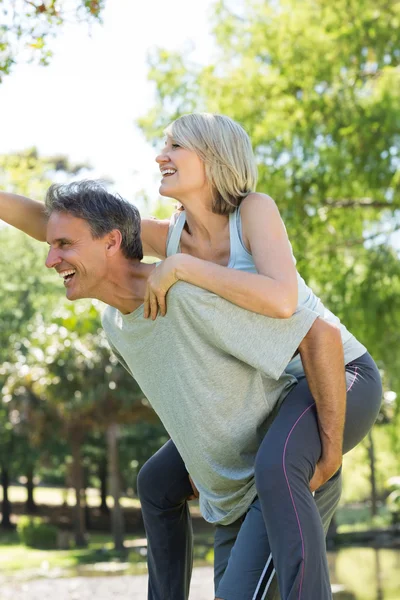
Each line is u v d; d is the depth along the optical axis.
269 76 12.25
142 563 20.52
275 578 2.18
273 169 12.02
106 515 39.09
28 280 30.91
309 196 12.16
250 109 12.23
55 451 32.47
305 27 12.13
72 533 32.03
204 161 2.29
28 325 30.69
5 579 17.16
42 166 8.78
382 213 12.99
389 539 26.14
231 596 2.16
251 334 2.14
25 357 28.66
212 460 2.29
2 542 29.72
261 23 12.56
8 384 24.73
